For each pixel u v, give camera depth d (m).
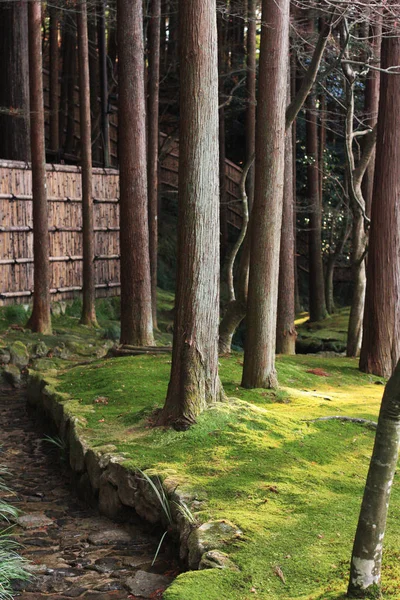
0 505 5.09
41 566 4.15
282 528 3.94
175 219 22.75
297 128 21.75
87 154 13.84
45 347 11.62
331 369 9.35
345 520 4.03
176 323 5.70
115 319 15.79
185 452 5.14
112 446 5.40
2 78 15.32
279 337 11.55
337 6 7.88
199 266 5.61
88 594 3.75
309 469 4.86
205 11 5.47
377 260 9.27
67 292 15.00
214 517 4.07
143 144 10.04
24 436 7.76
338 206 20.05
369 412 6.50
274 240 6.89
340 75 13.04
